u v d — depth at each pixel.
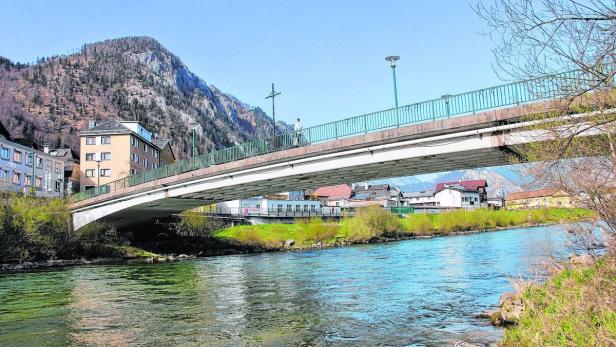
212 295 21.84
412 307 17.47
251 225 72.75
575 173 8.91
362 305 18.19
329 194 145.50
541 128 9.93
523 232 76.00
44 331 14.70
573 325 8.63
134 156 92.75
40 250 42.72
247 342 13.12
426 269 30.34
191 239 59.59
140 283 27.19
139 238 57.19
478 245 51.88
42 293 23.20
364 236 71.44
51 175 81.69
